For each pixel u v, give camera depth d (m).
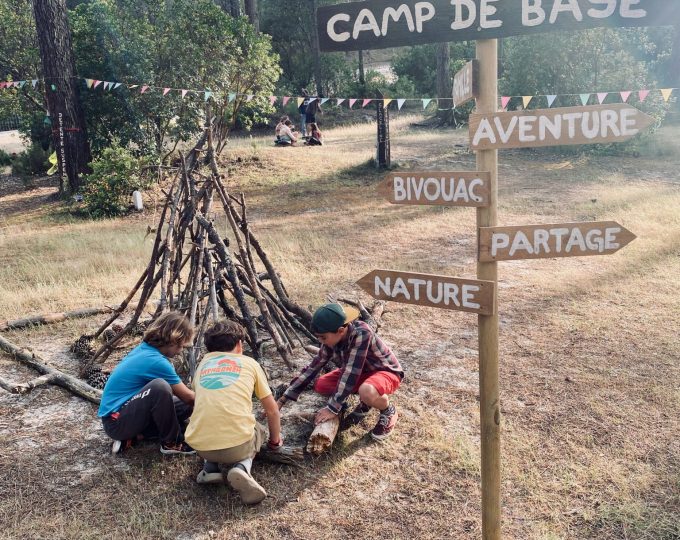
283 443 4.38
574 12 2.52
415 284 2.88
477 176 2.65
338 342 4.26
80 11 16.03
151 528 3.52
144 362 4.18
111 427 4.14
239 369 3.89
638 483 3.78
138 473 4.06
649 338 5.90
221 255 5.59
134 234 11.26
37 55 16.92
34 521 3.58
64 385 5.26
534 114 2.55
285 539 3.43
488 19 2.59
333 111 30.30
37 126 19.45
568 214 11.15
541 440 4.29
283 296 6.09
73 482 3.97
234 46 16.50
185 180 5.99
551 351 5.72
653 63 23.53
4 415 4.85
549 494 3.73
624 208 11.26
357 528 3.50
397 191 2.88
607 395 4.86
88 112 15.88
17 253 10.21
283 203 13.84
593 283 7.55
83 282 8.17
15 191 17.27
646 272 7.82
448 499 3.72
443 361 5.66
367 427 4.53
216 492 3.85
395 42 2.77
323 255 9.38
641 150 17.44
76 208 14.27
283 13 33.34
